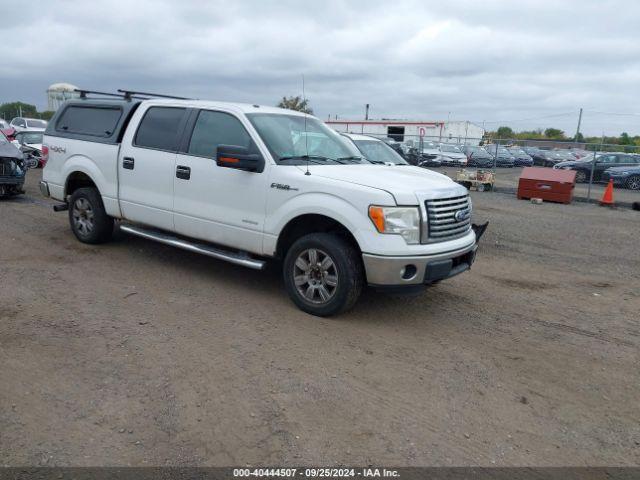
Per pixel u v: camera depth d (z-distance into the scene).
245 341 4.55
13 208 10.20
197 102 6.14
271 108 6.24
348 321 5.14
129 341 4.43
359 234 4.77
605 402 3.90
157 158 6.21
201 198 5.83
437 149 30.05
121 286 5.81
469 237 5.47
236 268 6.72
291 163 5.40
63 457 2.94
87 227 7.35
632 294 6.73
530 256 8.70
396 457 3.10
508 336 5.05
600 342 5.04
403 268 4.76
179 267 6.64
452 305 5.87
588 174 23.69
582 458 3.22
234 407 3.52
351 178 5.07
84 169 7.05
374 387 3.90
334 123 39.88
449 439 3.31
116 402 3.51
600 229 11.77
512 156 34.44
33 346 4.23
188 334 4.64
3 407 3.39
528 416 3.64
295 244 5.20
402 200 4.75
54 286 5.68
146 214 6.43
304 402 3.63
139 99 6.97
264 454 3.06
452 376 4.14
